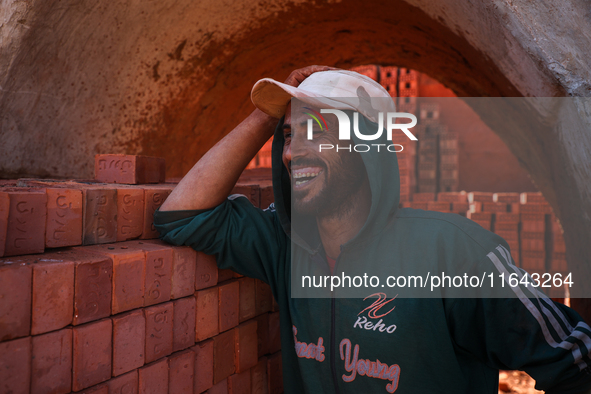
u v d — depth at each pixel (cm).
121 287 114
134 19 294
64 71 280
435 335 113
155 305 125
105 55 300
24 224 107
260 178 321
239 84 437
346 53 485
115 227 134
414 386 115
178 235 132
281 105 137
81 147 316
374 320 118
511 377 305
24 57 252
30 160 283
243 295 158
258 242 142
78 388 103
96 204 128
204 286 142
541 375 103
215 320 145
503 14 175
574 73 163
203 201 138
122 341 113
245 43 387
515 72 210
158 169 198
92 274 107
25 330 94
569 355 100
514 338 108
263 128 147
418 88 850
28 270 94
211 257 145
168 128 390
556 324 105
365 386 119
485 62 260
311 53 459
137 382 118
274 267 143
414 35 370
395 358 115
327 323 126
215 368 145
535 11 169
